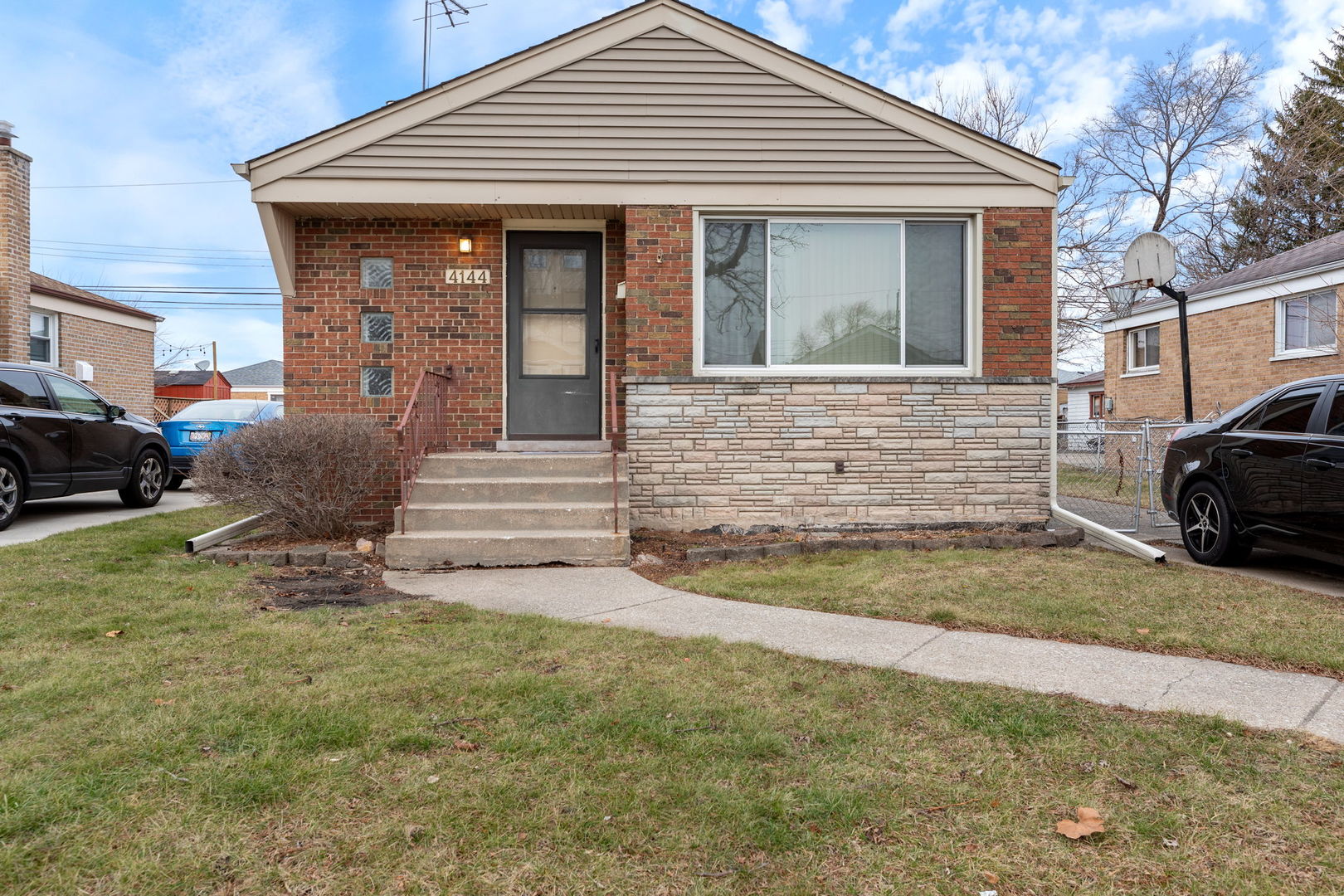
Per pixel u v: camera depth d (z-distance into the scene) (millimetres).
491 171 7832
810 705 3449
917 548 7375
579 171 7883
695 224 7961
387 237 8328
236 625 4629
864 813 2553
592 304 8742
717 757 2938
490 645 4262
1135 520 9117
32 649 4125
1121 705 3516
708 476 7957
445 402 8320
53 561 6371
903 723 3285
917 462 8086
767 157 7973
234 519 8945
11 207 14617
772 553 7129
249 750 2938
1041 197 8102
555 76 7879
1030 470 8148
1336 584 6145
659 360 7969
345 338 8281
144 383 20312
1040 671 3980
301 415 7562
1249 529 6547
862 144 8008
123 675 3701
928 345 8289
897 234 8234
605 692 3578
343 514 7402
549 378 8711
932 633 4668
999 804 2631
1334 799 2652
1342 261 14352
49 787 2613
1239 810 2586
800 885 2193
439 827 2447
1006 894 2156
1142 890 2170
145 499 10523
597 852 2336
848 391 8047
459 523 6992
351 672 3785
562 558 6711
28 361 15227
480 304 8406
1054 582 5887
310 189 7719
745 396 7984
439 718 3260
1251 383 16969
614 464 7000
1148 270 11234
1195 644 4402
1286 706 3525
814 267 8211
